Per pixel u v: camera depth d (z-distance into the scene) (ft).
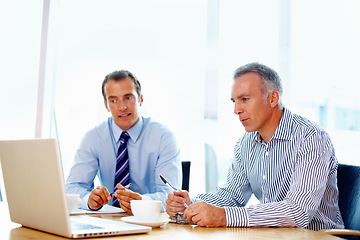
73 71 11.71
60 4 11.60
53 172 3.65
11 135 11.38
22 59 11.46
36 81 11.42
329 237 4.21
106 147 8.08
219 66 11.55
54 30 11.48
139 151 8.06
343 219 6.21
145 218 4.62
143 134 8.14
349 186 6.26
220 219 4.77
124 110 7.75
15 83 11.43
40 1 11.47
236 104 6.25
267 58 11.57
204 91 11.46
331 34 11.48
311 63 11.39
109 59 11.82
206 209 4.74
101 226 4.22
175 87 11.89
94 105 11.76
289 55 11.15
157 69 11.89
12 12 11.51
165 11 11.96
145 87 11.84
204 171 11.56
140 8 11.91
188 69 11.89
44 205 3.86
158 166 7.89
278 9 11.34
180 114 11.85
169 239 3.85
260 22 11.64
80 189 7.09
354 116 11.30
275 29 11.55
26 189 4.09
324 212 6.29
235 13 11.68
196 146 11.76
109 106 7.88
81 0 11.76
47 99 11.37
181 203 5.47
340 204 6.32
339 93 11.38
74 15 11.74
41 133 11.07
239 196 6.86
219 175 11.43
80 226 4.17
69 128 11.66
